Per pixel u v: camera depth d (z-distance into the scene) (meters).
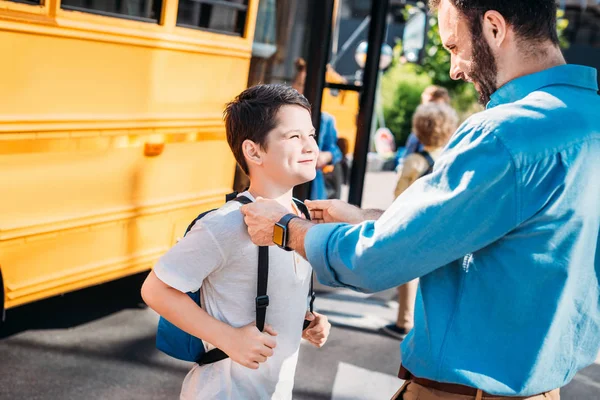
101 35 3.39
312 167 1.88
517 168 1.44
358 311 5.07
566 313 1.57
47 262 3.37
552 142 1.46
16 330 4.10
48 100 3.21
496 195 1.46
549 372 1.58
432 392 1.65
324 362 4.18
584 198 1.50
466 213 1.46
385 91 13.95
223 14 4.16
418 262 1.51
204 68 4.09
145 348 4.07
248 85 4.49
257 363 1.73
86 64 3.36
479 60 1.64
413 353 1.66
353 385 3.94
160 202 3.96
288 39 4.66
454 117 4.49
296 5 4.65
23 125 3.11
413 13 9.82
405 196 1.54
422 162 4.43
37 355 3.81
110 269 3.73
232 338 1.73
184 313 1.75
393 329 4.74
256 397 1.83
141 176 3.82
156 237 4.01
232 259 1.77
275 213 1.72
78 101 3.36
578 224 1.51
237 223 1.76
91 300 4.70
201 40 4.01
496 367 1.56
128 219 3.77
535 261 1.51
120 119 3.60
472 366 1.56
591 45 10.97
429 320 1.60
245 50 4.37
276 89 1.89
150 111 3.78
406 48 9.94
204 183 4.30
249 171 1.92
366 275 1.55
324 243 1.62
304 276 1.87
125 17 3.52
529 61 1.59
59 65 3.23
